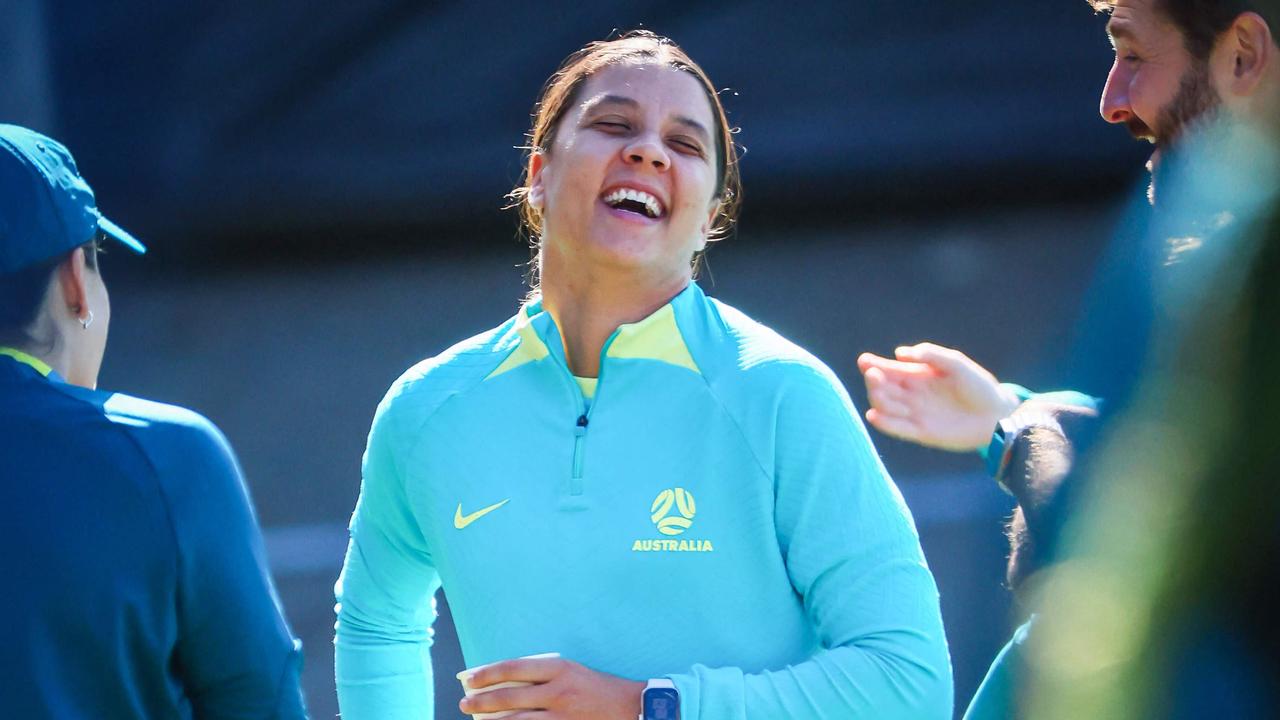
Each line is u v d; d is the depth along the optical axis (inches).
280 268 1697.8
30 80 1587.1
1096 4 298.2
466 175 1733.5
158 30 1681.8
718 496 297.3
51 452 260.8
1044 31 1704.0
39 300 270.8
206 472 269.3
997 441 305.9
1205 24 267.0
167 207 1715.1
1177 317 228.2
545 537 301.0
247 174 1720.0
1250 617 216.7
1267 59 263.3
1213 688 219.0
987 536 832.3
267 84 1707.7
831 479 294.4
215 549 265.7
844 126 1729.8
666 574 294.8
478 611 308.7
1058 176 1732.3
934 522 862.5
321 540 924.6
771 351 307.4
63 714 253.9
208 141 1710.1
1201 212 259.6
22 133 277.6
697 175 317.7
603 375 308.3
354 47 1710.1
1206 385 219.1
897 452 985.5
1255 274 215.5
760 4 1712.6
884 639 285.7
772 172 1739.7
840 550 292.0
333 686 729.0
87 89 1684.3
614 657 294.2
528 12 1715.1
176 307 1558.8
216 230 1729.8
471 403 317.4
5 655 252.2
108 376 1342.3
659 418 303.6
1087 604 238.5
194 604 264.4
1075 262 1486.2
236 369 1346.0
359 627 343.3
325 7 1696.6
